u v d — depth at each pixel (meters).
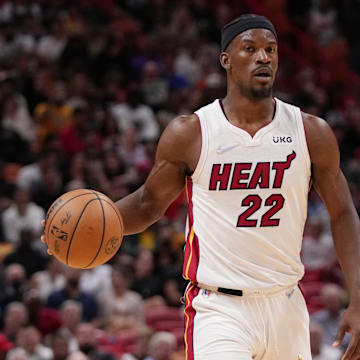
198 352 12.22
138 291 31.72
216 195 12.40
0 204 34.88
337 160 12.76
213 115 12.62
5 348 25.70
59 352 25.00
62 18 48.28
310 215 39.06
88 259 12.46
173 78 47.56
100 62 46.34
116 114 43.16
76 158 36.72
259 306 12.34
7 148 38.56
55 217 12.52
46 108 41.47
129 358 26.12
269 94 12.52
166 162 12.84
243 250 12.34
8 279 29.36
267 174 12.35
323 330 29.00
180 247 34.38
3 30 46.03
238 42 12.54
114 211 12.66
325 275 35.97
